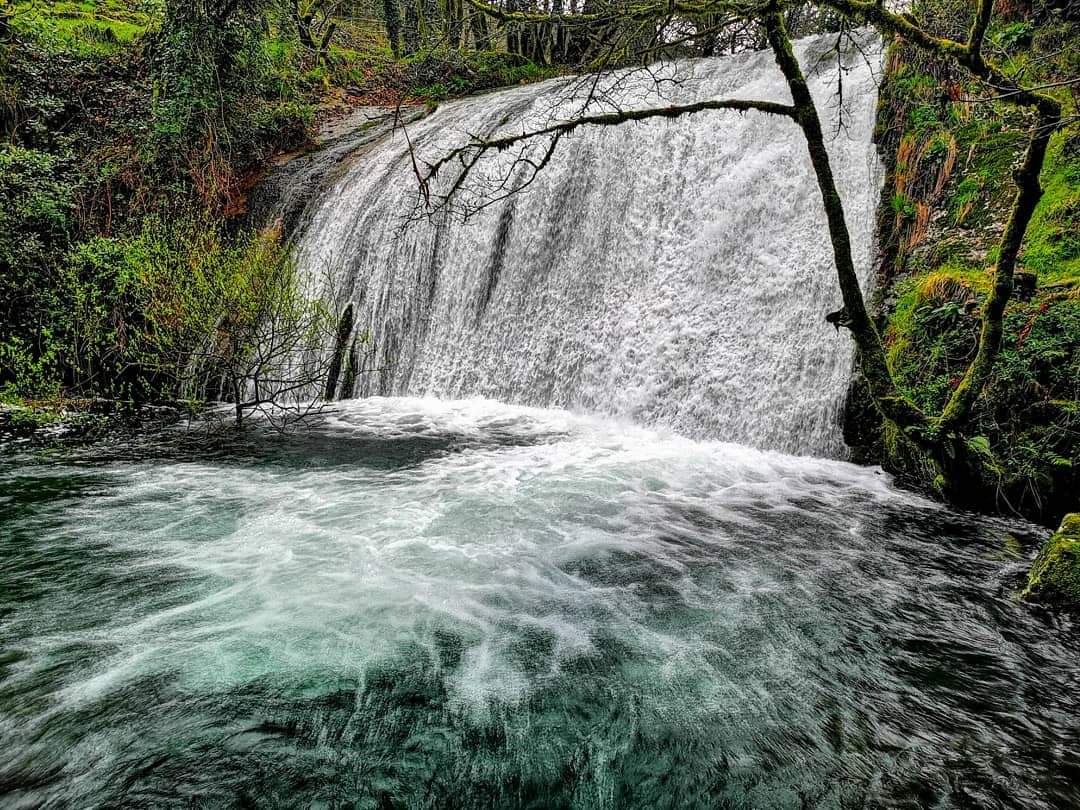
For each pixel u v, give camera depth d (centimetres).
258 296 874
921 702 342
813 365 728
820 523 557
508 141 621
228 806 275
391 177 1208
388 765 301
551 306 984
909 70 768
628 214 941
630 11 558
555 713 336
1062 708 336
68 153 1269
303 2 1656
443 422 890
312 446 784
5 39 1323
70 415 904
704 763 305
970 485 561
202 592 440
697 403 807
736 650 388
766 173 837
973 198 693
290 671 360
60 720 319
